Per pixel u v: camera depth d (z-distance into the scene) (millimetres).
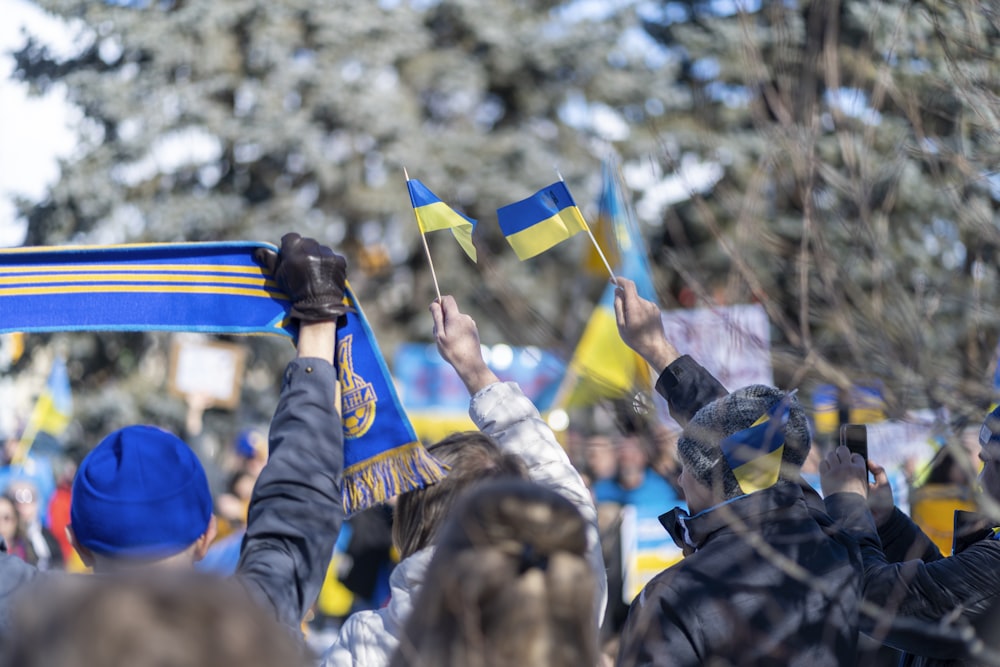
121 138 22453
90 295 3543
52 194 22250
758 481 3484
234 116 23141
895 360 2770
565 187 4391
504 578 2273
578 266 21000
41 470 12320
